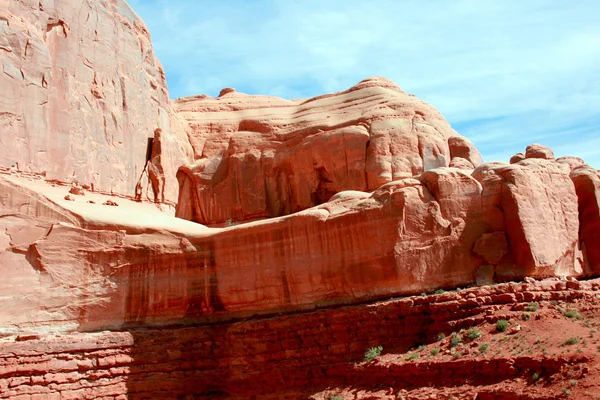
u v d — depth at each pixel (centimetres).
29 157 2936
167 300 2644
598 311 2056
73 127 3164
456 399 1911
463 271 2394
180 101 4369
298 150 3547
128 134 3491
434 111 3588
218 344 2573
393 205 2428
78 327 2519
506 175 2456
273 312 2588
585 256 2691
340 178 3391
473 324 2152
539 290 2186
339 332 2381
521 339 1989
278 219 2631
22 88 2956
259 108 4031
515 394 1820
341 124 3538
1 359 2248
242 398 2448
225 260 2667
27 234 2512
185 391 2502
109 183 3306
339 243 2502
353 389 2198
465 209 2450
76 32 3297
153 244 2670
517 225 2373
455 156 3431
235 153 3731
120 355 2455
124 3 3703
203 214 3716
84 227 2614
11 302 2428
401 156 3309
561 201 2561
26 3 3100
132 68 3644
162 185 3544
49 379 2298
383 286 2411
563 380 1781
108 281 2597
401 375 2116
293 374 2414
